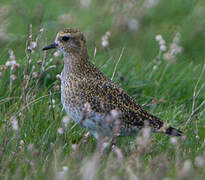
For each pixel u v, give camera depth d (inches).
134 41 1193.4
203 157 637.9
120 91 742.5
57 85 823.1
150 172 592.7
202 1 1466.5
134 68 975.6
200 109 884.0
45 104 810.2
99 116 725.9
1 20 1213.7
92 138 770.8
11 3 1323.8
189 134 786.8
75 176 573.6
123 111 728.3
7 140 673.6
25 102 777.6
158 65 993.5
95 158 588.4
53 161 635.5
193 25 1321.4
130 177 571.8
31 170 612.1
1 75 802.8
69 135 744.3
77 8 1349.7
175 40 1132.5
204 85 938.7
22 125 722.2
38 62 813.9
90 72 759.7
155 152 719.1
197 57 1181.1
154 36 1211.2
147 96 906.7
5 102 823.1
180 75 979.3
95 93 729.0
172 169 613.9
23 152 666.8
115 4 1358.3
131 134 746.2
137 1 1365.7
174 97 932.0
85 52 761.6
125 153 723.4
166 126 706.2
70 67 755.4
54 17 1273.4
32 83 864.3
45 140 725.9
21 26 1214.9
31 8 1302.9
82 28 1245.1
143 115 735.7
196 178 577.6
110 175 577.3
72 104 737.0
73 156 628.7
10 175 621.9
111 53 1012.5
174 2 1411.2
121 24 1240.2
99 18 1284.4
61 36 761.0
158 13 1385.3
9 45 1019.3
